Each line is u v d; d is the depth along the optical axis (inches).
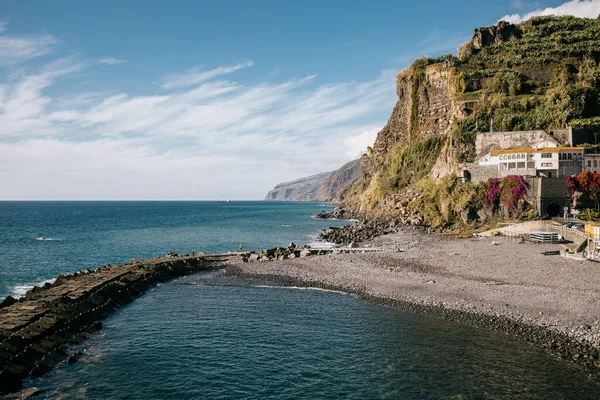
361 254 2664.9
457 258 2381.9
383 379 1066.7
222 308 1689.2
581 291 1608.0
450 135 4475.9
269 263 2561.5
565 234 2610.7
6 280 2309.3
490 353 1190.3
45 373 1081.4
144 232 5083.7
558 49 5059.1
